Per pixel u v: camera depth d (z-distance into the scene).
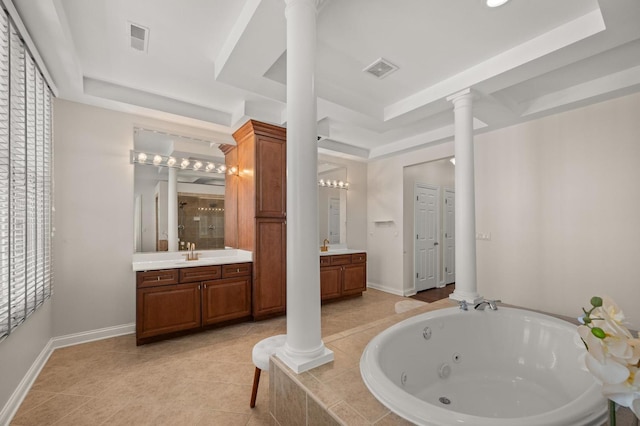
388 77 2.73
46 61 2.30
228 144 4.04
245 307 3.57
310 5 1.61
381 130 3.77
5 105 1.74
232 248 4.05
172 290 3.08
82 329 3.02
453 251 6.20
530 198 3.43
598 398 1.23
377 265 5.63
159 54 2.44
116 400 2.06
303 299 1.59
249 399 2.08
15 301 1.94
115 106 3.12
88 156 3.09
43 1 1.69
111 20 2.02
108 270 3.17
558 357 2.04
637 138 2.73
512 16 1.94
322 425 1.26
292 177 1.60
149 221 3.48
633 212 2.75
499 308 2.45
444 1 1.82
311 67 1.60
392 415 1.20
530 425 1.09
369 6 1.85
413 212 5.38
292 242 1.60
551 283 3.26
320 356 1.61
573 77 2.73
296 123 1.58
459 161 2.72
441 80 2.79
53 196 2.86
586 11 1.89
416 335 2.06
